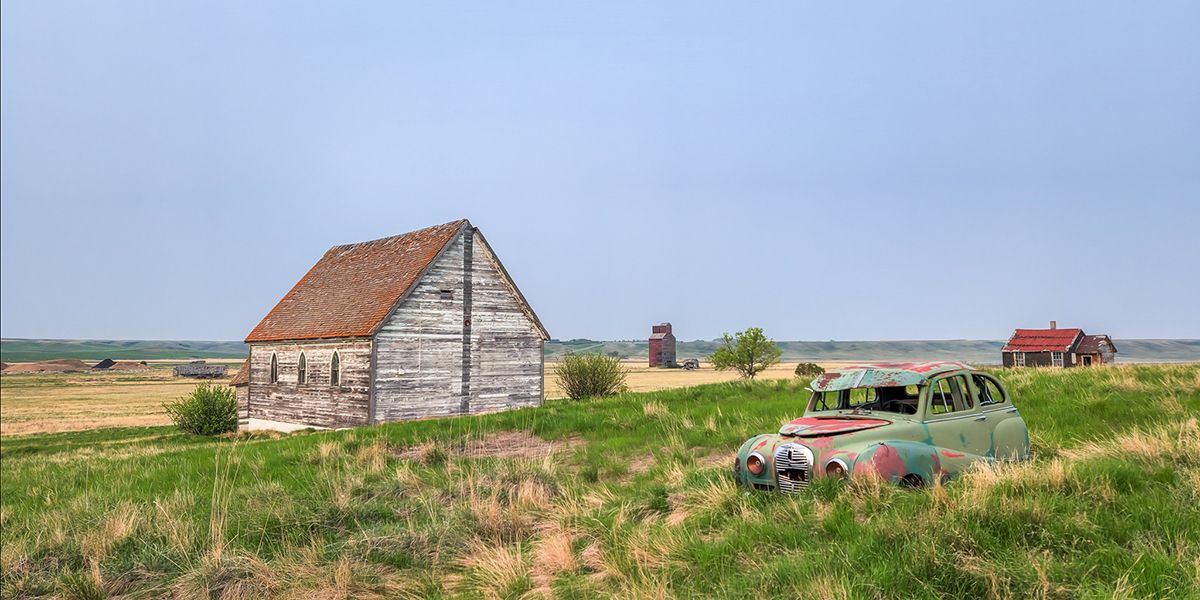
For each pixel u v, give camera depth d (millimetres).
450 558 8430
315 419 32562
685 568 6613
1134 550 5613
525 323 34312
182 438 35531
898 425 8102
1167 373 15773
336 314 33250
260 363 37031
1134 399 13828
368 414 29406
